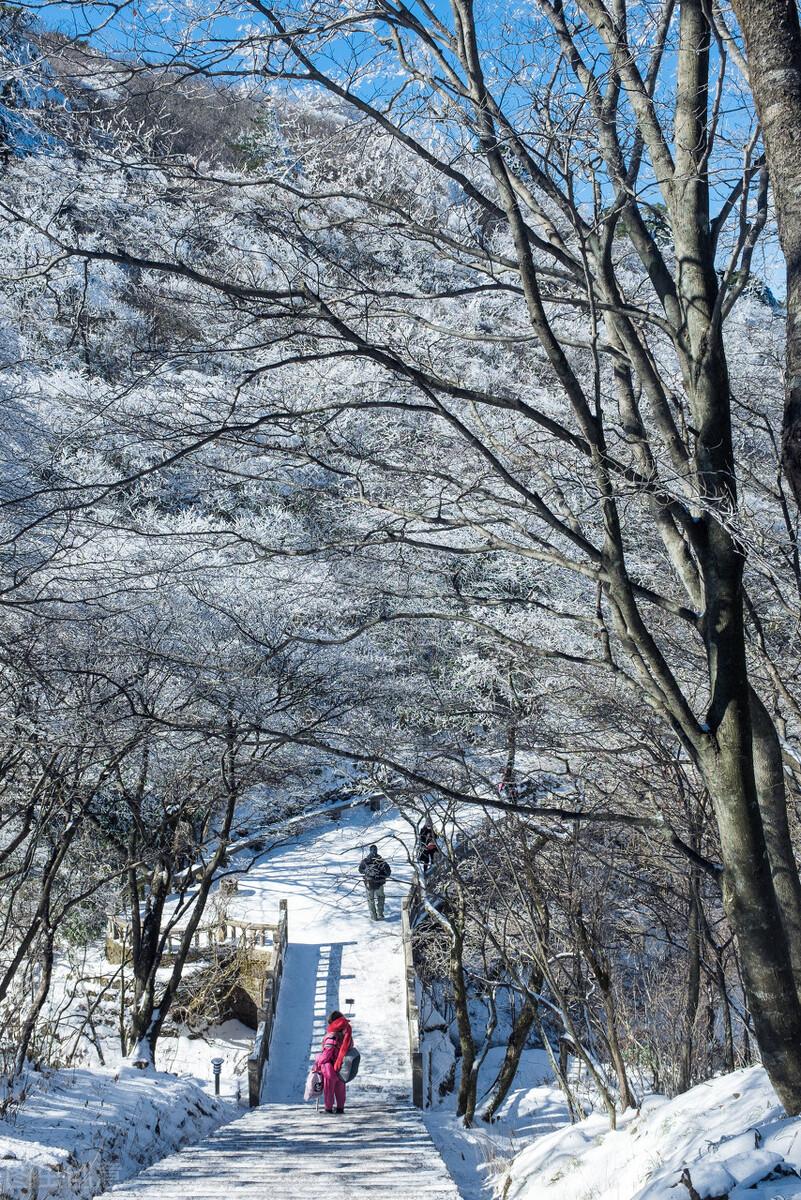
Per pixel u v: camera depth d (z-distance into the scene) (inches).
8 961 650.8
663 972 515.2
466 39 238.5
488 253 281.9
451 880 624.7
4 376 434.9
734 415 353.1
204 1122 516.7
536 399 422.9
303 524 531.8
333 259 302.0
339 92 257.0
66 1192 322.3
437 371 348.8
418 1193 327.6
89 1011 627.2
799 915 243.3
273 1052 708.7
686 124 251.4
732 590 235.9
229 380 363.3
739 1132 254.5
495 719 506.9
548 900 508.4
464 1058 593.9
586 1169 321.7
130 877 624.4
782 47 169.3
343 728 522.6
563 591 490.0
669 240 337.4
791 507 336.5
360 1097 625.6
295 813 932.6
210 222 302.8
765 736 246.8
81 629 470.0
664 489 244.4
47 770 477.7
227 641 534.9
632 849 509.4
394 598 540.4
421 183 330.6
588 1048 518.9
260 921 873.5
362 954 829.2
